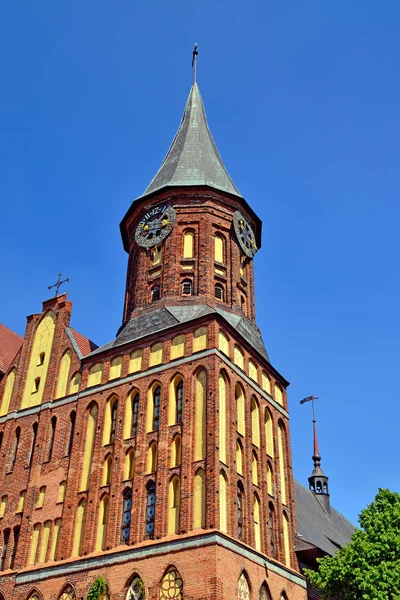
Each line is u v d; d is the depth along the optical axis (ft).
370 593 115.14
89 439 127.24
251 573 106.83
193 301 136.67
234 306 140.67
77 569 111.55
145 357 128.67
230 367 123.34
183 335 126.21
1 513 129.59
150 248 148.66
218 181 157.07
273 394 138.00
